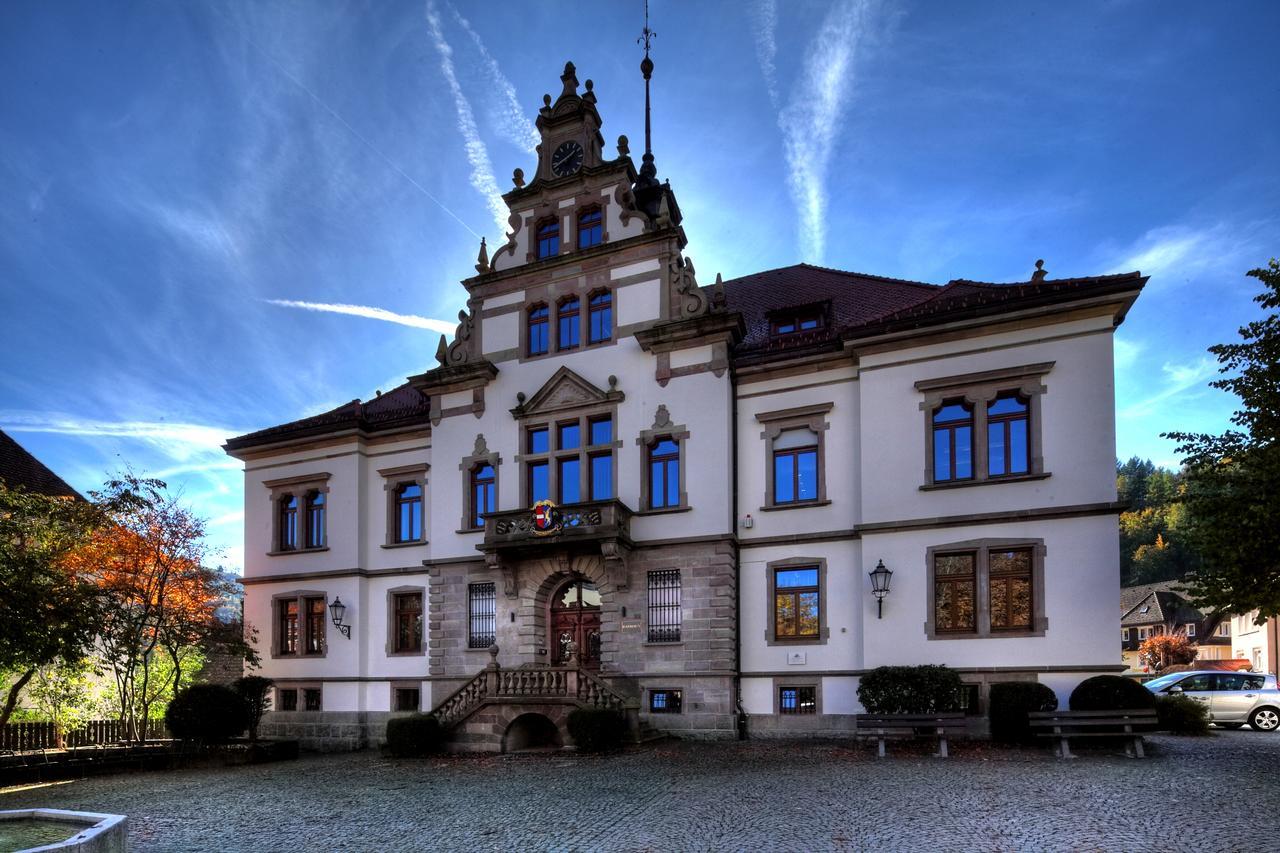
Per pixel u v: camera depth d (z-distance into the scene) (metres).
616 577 21.58
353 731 24.58
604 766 16.08
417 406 27.22
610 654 21.45
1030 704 16.41
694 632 20.72
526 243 24.83
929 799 11.57
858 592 19.92
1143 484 101.94
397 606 25.41
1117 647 17.25
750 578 21.08
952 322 19.22
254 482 27.92
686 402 21.86
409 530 25.80
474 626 23.55
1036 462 18.38
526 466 23.55
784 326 23.36
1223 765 13.65
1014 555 18.42
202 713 21.25
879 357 20.12
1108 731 15.66
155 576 23.64
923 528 19.08
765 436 21.48
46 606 18.73
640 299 22.86
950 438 19.45
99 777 18.56
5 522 18.66
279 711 25.84
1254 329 15.79
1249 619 48.00
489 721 19.47
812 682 19.95
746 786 13.17
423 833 11.20
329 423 26.36
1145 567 78.62
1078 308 18.20
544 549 22.09
